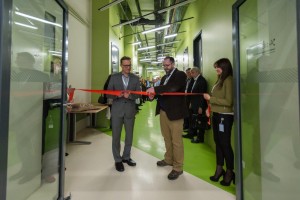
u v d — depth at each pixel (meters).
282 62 1.40
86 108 4.17
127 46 10.40
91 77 5.83
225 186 2.28
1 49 1.05
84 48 5.36
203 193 2.14
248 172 1.91
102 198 2.05
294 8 1.27
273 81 1.51
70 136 4.06
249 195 1.90
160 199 2.04
